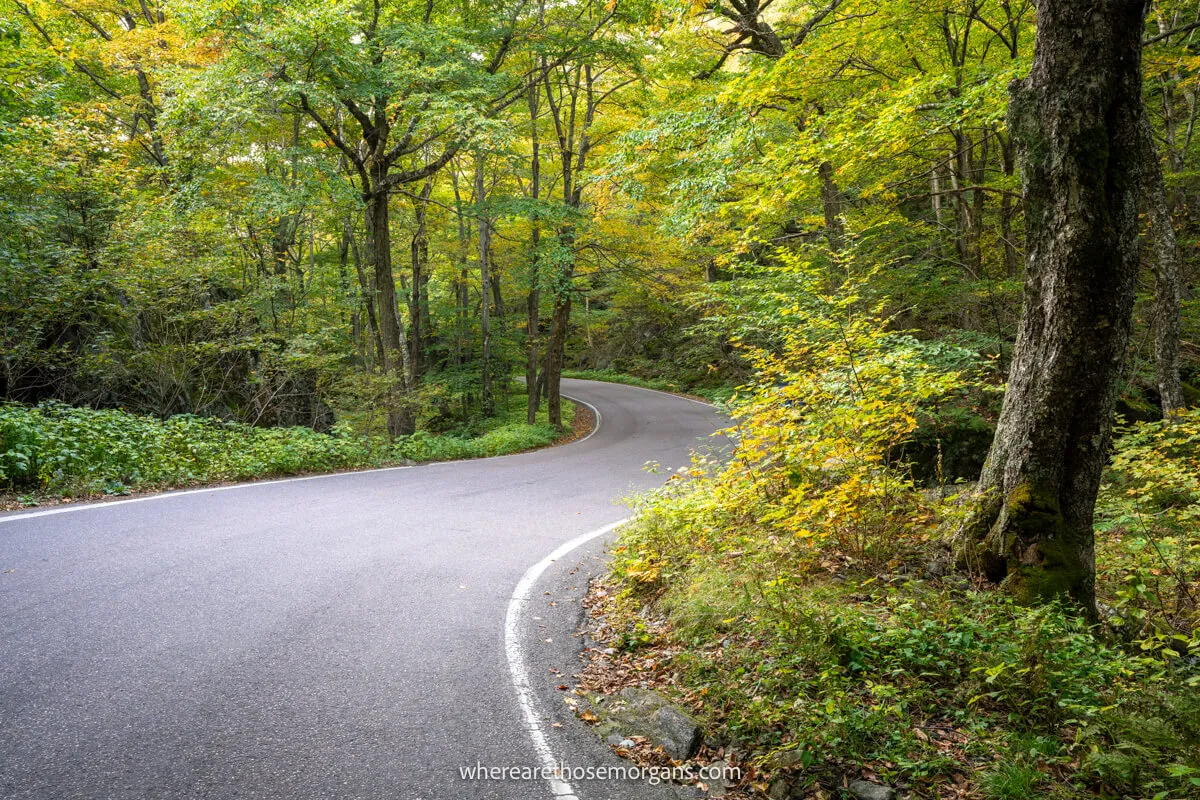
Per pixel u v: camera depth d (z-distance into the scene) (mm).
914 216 19078
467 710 3557
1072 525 4848
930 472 10711
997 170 16578
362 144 19406
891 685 3613
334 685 3717
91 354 11914
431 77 14555
